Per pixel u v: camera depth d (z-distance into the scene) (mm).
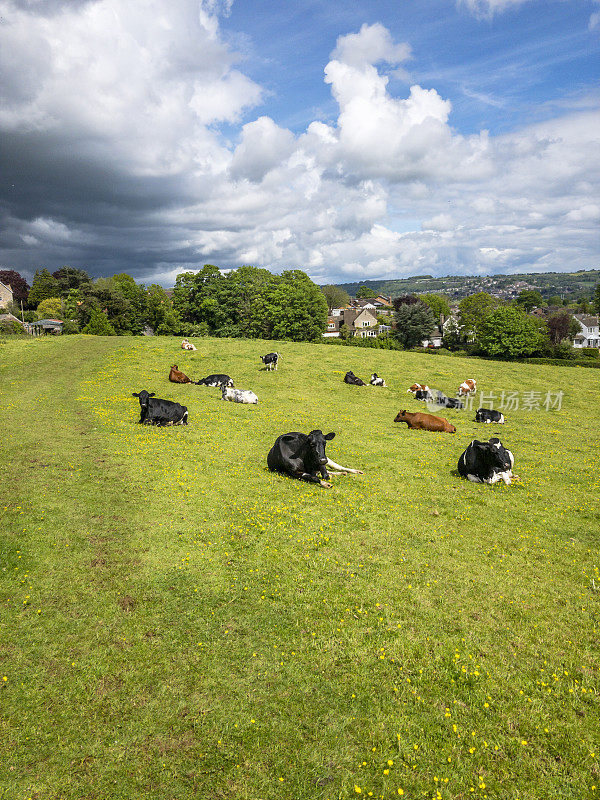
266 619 6750
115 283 90812
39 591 7191
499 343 70375
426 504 11430
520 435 20516
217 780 4504
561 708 5375
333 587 7566
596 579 8109
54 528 9031
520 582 7918
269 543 8969
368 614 6906
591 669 5957
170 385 26047
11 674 5637
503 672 5875
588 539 9742
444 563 8453
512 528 10164
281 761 4691
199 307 84625
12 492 10547
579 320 123750
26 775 4480
